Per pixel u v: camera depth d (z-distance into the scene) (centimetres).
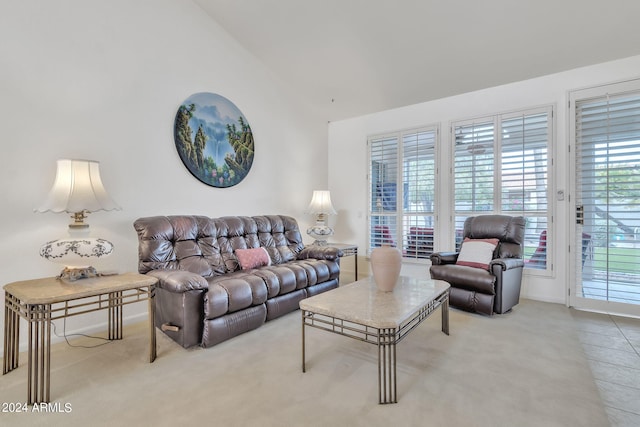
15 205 225
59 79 242
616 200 310
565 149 337
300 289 316
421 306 199
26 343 233
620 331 262
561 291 339
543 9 265
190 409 160
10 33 220
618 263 307
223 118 362
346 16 310
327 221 521
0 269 220
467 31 300
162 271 245
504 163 372
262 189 414
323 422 150
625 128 306
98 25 263
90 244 212
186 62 327
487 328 270
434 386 180
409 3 281
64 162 210
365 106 466
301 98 471
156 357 216
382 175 471
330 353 224
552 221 344
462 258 336
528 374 193
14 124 223
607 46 295
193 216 306
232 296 245
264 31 355
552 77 345
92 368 201
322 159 512
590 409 159
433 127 424
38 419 152
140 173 291
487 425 147
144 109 294
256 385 182
